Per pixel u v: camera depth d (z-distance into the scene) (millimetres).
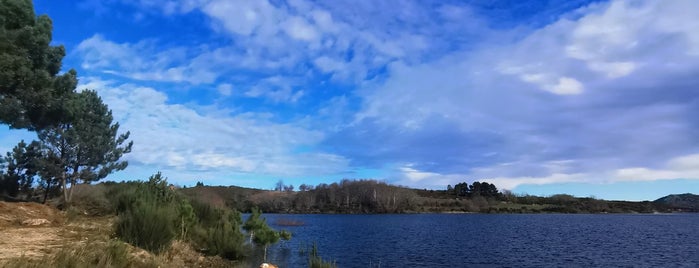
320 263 22578
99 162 30516
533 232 70375
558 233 68312
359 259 32406
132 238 14242
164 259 13359
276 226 82000
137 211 15242
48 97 22219
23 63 20297
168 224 15367
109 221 20297
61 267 8398
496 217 145750
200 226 22141
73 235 14727
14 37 19906
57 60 23703
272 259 25266
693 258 37562
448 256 36156
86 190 31188
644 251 42969
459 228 80188
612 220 131000
